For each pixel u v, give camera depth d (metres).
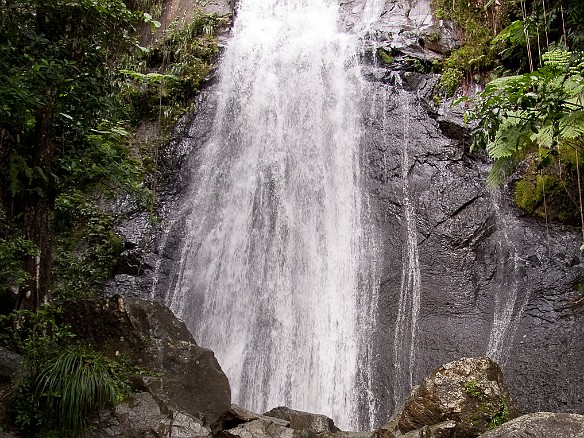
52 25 6.85
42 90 6.38
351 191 10.69
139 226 10.56
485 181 10.02
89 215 10.45
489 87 6.23
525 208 9.56
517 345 7.97
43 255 6.55
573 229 9.16
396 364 8.34
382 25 13.10
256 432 5.44
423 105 11.39
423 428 5.13
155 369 6.06
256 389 8.89
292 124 11.88
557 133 6.26
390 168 10.66
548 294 8.42
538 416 4.41
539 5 10.20
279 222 10.74
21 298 6.29
